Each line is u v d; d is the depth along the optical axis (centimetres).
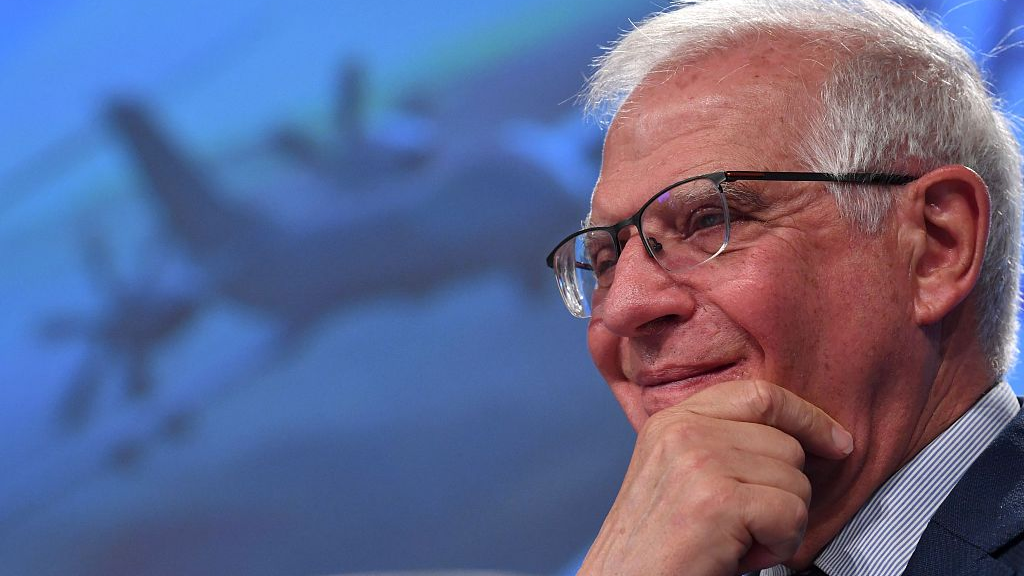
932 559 280
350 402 948
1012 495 279
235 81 990
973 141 304
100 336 1008
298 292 969
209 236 989
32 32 1039
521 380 923
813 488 300
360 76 965
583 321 921
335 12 970
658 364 298
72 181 1020
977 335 307
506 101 935
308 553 934
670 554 257
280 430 958
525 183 928
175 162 994
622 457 904
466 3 945
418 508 926
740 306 283
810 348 285
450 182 944
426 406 934
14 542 994
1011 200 318
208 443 973
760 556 263
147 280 1002
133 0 1000
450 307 940
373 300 953
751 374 289
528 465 914
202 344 987
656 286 295
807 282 284
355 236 960
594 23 918
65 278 1020
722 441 267
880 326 286
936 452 300
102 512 985
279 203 977
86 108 1013
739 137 293
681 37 323
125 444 994
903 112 294
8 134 1042
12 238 1037
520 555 905
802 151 289
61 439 1002
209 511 968
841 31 306
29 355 1019
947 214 293
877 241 288
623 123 321
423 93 953
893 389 292
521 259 928
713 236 292
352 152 964
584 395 914
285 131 980
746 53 307
